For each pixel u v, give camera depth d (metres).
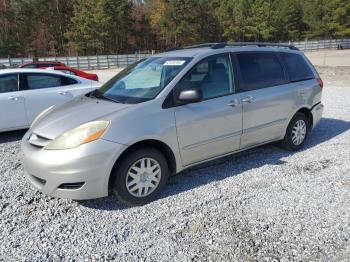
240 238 3.09
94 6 51.66
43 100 6.92
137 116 3.62
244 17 63.69
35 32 54.34
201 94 3.83
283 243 3.00
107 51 54.03
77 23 52.81
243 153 5.34
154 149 3.76
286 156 5.20
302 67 5.55
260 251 2.89
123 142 3.48
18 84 6.74
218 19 63.59
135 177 3.66
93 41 52.09
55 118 3.85
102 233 3.23
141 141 3.70
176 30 57.22
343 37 68.12
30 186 4.27
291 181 4.26
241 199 3.81
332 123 7.37
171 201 3.81
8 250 2.97
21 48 52.16
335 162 4.91
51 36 55.72
